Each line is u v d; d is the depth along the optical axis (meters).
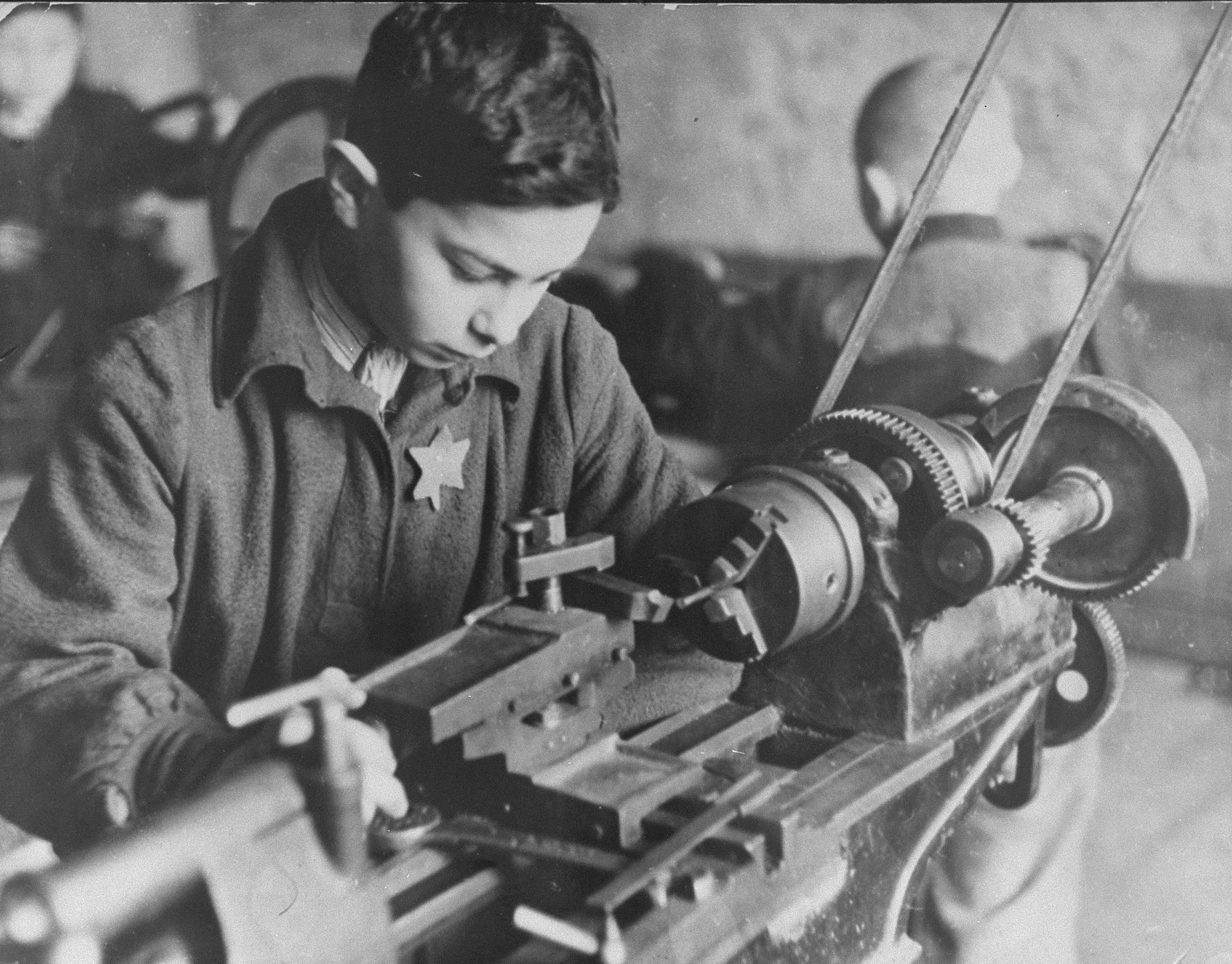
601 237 2.59
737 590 1.12
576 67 1.03
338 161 1.08
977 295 2.27
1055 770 2.28
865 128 2.32
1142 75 2.12
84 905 0.68
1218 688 2.29
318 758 0.78
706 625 1.15
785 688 1.26
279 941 0.76
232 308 1.22
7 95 2.24
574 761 0.98
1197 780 2.22
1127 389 1.37
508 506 1.42
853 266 2.39
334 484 1.27
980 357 2.30
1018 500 1.42
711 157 2.47
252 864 0.76
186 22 2.40
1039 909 2.05
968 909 2.10
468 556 1.39
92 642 1.09
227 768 0.84
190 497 1.21
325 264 1.22
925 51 2.28
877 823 1.12
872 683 1.21
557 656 0.97
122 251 2.34
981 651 1.30
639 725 1.22
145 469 1.16
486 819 0.96
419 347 1.15
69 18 2.29
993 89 2.22
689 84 2.47
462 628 1.00
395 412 1.29
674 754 1.15
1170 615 2.33
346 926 0.80
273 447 1.25
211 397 1.21
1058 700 1.57
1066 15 2.15
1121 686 1.53
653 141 2.51
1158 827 2.17
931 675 1.22
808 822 1.01
